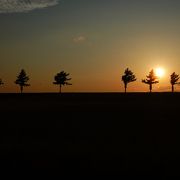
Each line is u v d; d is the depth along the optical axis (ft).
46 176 57.57
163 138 97.60
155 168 62.23
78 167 63.00
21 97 386.73
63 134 105.50
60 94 405.18
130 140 93.71
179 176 57.41
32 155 73.20
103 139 95.66
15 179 55.83
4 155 73.36
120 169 61.46
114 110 193.16
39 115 168.55
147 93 402.93
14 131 113.19
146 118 151.74
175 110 189.06
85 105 235.40
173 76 457.68
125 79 462.60
